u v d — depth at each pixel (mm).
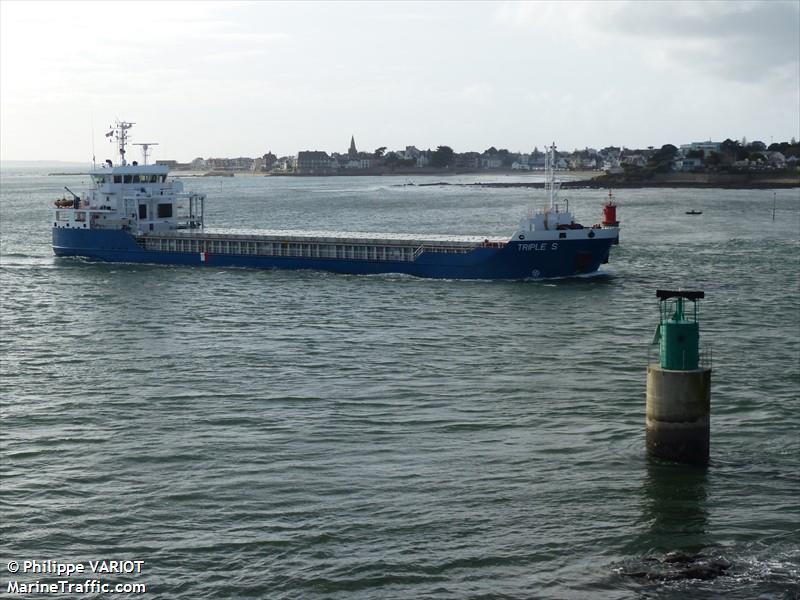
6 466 45438
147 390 59000
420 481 42719
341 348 71062
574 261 108000
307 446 47625
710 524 37969
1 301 96938
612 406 54000
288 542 37062
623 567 34812
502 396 56594
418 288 102188
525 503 40188
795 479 42156
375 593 33406
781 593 32750
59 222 137000
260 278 112062
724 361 64375
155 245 129125
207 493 41750
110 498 41438
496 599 32906
